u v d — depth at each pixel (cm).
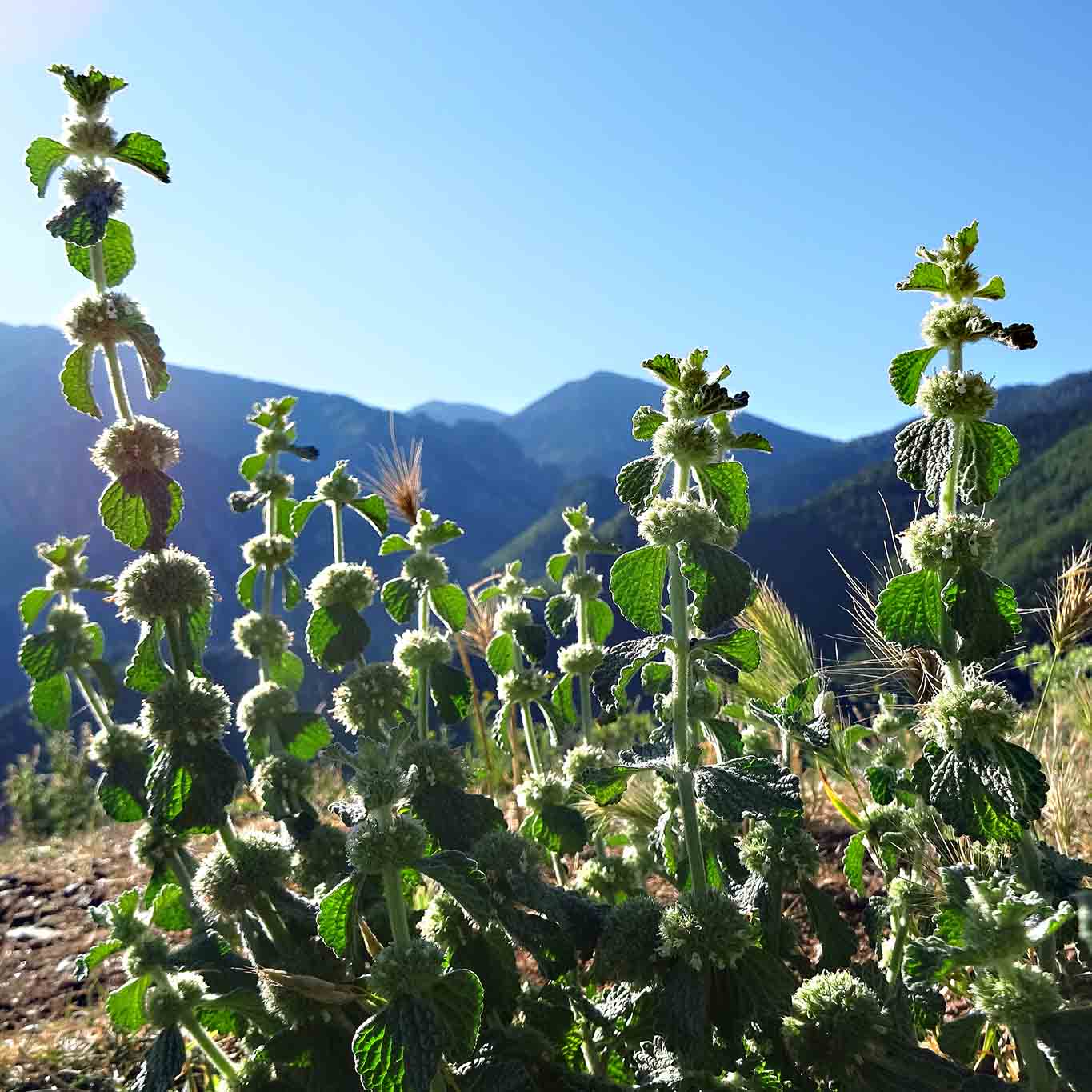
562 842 349
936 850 329
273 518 397
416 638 362
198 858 332
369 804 212
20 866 652
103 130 283
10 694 7400
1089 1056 190
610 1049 283
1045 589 410
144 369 287
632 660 249
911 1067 227
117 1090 363
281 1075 274
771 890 277
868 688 437
